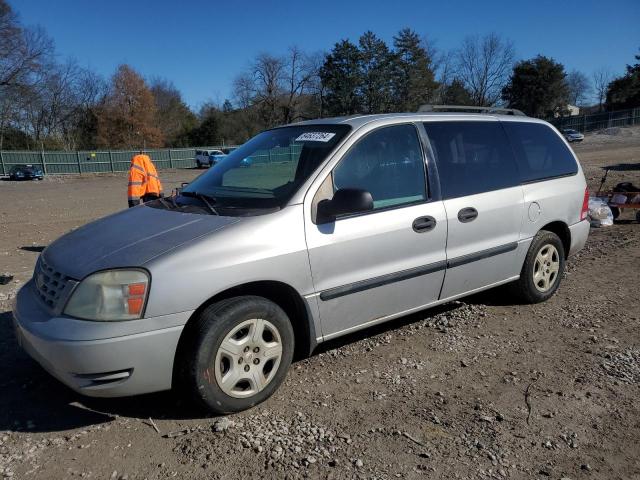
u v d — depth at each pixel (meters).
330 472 2.81
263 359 3.42
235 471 2.82
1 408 3.49
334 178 3.79
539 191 5.13
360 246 3.78
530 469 2.85
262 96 70.75
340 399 3.55
